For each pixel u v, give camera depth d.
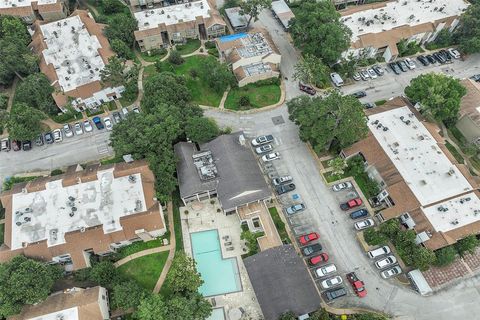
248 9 116.75
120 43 111.06
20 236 77.19
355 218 85.50
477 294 76.69
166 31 117.00
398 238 78.81
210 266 80.31
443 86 94.50
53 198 81.50
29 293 67.06
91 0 134.12
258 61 109.94
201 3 124.00
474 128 95.69
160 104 93.00
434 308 75.31
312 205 87.81
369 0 133.38
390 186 84.56
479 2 117.44
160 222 79.25
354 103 86.38
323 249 82.00
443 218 79.69
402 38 113.56
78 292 71.06
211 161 88.69
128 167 84.88
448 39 117.62
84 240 76.62
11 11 120.69
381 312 74.94
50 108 102.06
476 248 79.19
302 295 72.50
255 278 75.06
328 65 113.25
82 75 105.19
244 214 83.44
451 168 86.19
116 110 105.38
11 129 93.44
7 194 82.50
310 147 97.12
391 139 90.56
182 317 67.19
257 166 89.38
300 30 110.06
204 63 105.88
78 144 99.31
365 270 79.69
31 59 106.00
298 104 94.25
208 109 105.00
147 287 77.44
